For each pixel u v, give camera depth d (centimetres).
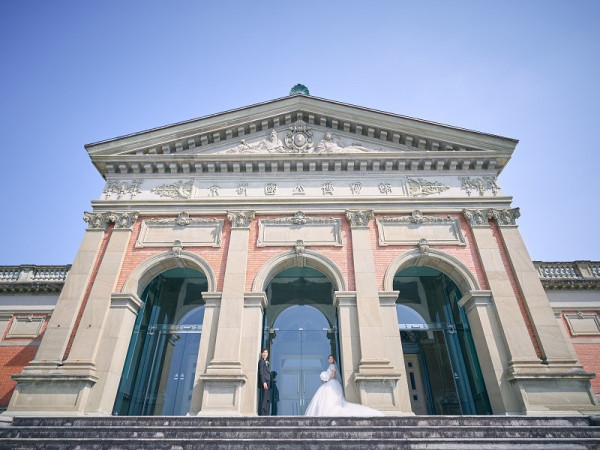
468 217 1352
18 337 1533
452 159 1462
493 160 1457
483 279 1237
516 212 1352
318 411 945
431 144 1520
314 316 1414
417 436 705
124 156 1468
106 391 1055
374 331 1124
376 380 1034
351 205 1396
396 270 1255
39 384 1042
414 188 1441
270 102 1569
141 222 1376
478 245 1292
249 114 1562
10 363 1471
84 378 1032
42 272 1733
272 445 645
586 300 1532
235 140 1567
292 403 1226
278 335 1355
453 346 1255
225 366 1066
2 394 1399
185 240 1332
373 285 1212
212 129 1535
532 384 1027
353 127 1564
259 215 1389
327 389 993
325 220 1359
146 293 1328
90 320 1154
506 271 1252
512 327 1129
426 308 1459
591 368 1392
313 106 1579
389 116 1527
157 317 1357
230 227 1358
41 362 1077
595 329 1471
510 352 1084
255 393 1048
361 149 1529
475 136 1483
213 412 995
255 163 1483
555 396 1009
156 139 1511
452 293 1362
